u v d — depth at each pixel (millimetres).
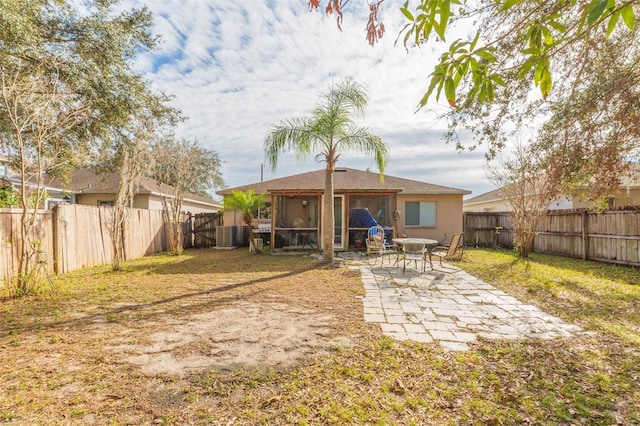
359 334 3672
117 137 8977
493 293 5605
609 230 8875
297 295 5449
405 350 3248
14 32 5613
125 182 8453
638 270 7824
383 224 13805
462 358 3072
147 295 5457
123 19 7969
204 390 2498
